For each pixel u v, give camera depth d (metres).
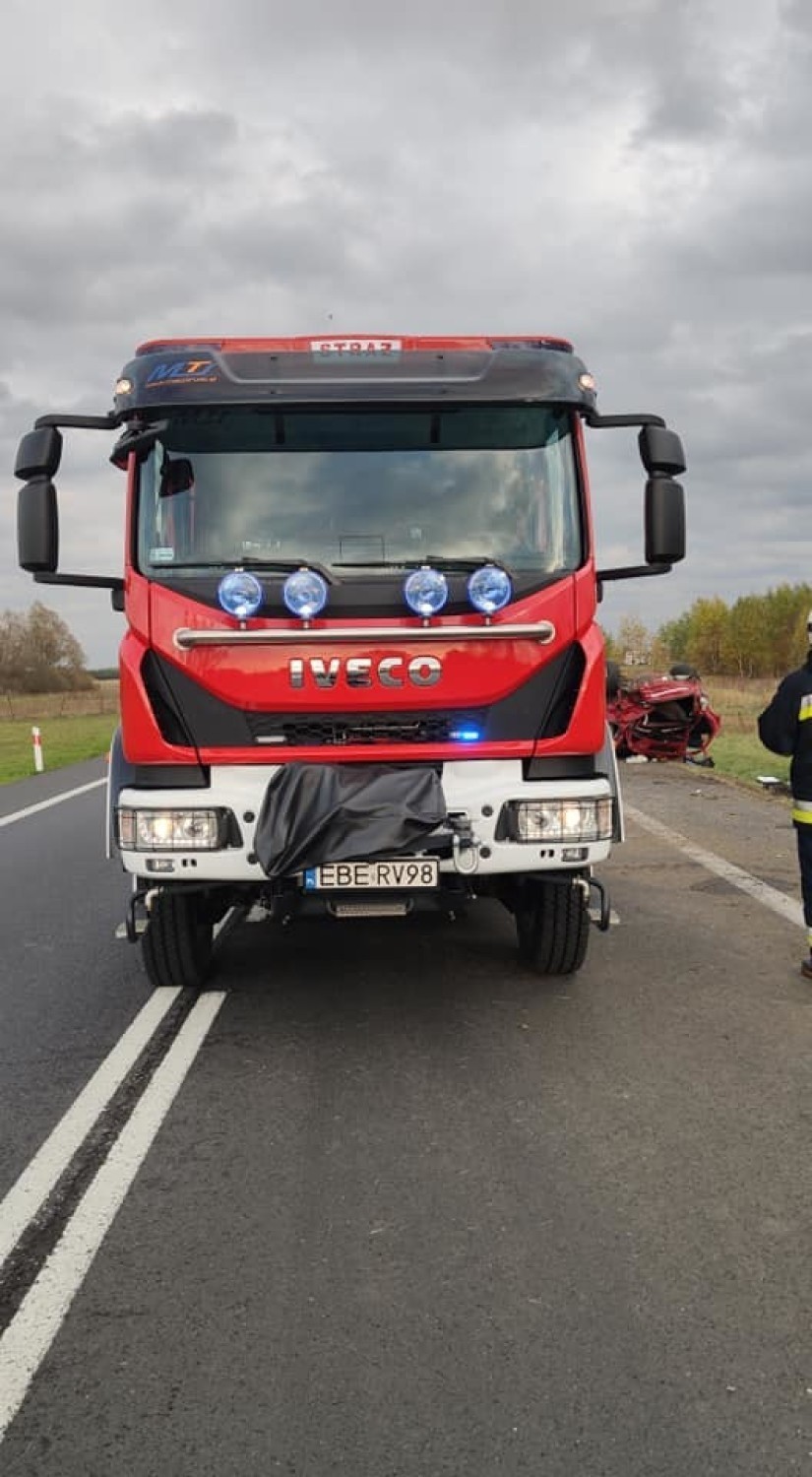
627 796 13.30
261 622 5.07
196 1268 3.21
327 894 5.05
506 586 5.07
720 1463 2.38
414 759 5.13
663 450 5.55
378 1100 4.43
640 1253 3.23
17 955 6.97
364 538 5.32
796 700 6.05
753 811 12.02
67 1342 2.87
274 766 5.13
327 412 5.38
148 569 5.27
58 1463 2.43
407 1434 2.49
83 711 55.50
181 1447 2.46
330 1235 3.38
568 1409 2.56
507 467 5.41
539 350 5.54
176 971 6.04
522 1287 3.07
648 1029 5.23
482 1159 3.88
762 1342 2.80
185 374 5.33
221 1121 4.27
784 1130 4.07
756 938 6.85
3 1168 3.90
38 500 5.38
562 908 5.84
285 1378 2.70
